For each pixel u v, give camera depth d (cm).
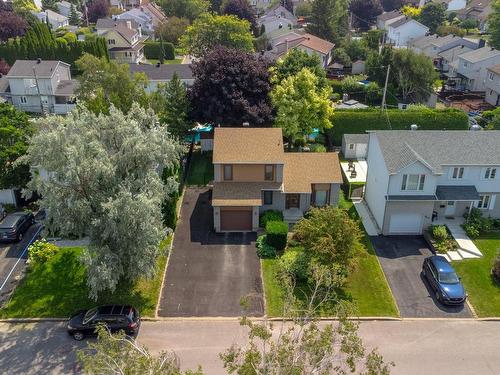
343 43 10231
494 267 3572
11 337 2991
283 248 3866
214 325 3103
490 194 4181
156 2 15700
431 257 3575
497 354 2905
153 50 11088
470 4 14112
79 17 14350
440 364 2817
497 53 7831
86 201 3061
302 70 5403
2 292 3372
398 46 11344
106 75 5634
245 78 5403
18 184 4350
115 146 3306
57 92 7175
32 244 3894
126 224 2966
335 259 3312
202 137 5644
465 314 3244
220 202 4034
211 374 2709
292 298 2378
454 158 4066
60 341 2961
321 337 1944
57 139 2986
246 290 3419
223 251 3878
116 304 3222
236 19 9081
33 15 12662
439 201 4078
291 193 4253
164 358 2027
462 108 7256
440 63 9475
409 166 3869
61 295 3344
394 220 4072
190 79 7625
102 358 1916
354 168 5256
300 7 14288
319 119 5478
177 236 4066
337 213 3484
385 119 5906
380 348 2934
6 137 4259
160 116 5338
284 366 1822
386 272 3638
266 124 5484
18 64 7250
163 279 3528
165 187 3388
